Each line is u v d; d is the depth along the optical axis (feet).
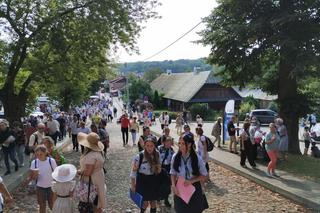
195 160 24.66
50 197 29.32
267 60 74.08
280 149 58.13
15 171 53.26
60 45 80.33
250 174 50.49
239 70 74.69
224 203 38.19
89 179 23.79
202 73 239.50
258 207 36.83
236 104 225.76
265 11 67.87
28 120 91.04
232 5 69.67
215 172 56.13
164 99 278.26
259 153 61.21
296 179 47.09
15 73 83.30
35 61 81.41
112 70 121.70
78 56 85.87
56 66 82.28
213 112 204.54
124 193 41.83
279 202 38.88
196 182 24.76
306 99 72.74
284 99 72.74
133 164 29.84
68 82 93.15
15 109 84.07
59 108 161.07
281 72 73.46
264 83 80.33
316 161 61.46
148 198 29.55
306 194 39.22
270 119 153.89
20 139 57.52
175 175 24.77
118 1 83.41
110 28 83.76
